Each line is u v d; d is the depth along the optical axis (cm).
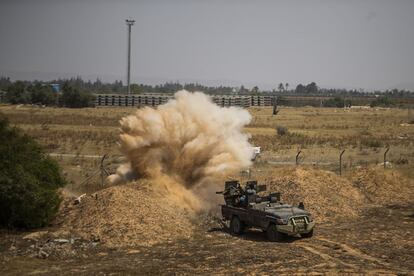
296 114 12588
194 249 2125
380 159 4950
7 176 2359
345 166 4444
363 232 2428
